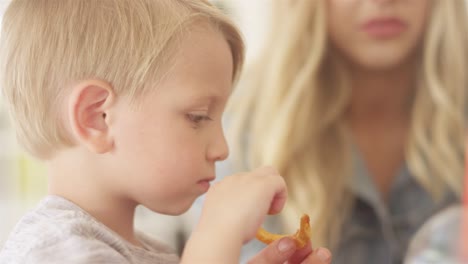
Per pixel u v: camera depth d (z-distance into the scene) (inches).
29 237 29.6
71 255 28.6
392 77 52.7
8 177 65.6
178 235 65.9
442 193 51.3
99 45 30.9
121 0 31.6
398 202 52.1
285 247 31.0
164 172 30.9
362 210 51.4
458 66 53.1
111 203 31.4
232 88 33.8
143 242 34.2
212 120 31.9
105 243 30.1
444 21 52.6
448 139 52.3
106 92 30.7
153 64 30.7
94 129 30.7
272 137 52.7
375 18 48.1
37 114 31.4
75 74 30.8
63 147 31.3
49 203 30.9
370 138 54.2
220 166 55.7
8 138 64.1
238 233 29.3
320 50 52.3
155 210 31.6
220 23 32.5
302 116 52.6
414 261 42.2
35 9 32.0
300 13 53.4
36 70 31.3
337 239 50.6
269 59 56.9
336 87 53.1
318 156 52.5
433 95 52.4
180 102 30.8
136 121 30.7
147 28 31.1
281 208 31.1
